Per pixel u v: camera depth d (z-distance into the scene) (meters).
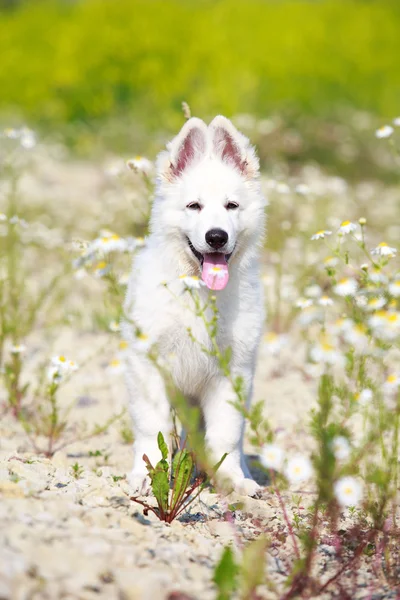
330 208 12.88
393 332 4.35
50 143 20.16
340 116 21.91
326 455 3.90
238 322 5.73
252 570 3.67
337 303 9.20
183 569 3.82
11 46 24.61
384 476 4.56
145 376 5.61
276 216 12.05
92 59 22.78
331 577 4.21
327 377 4.15
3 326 7.52
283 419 7.35
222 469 5.62
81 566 3.50
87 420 7.30
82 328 9.75
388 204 15.13
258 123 16.55
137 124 20.03
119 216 12.40
